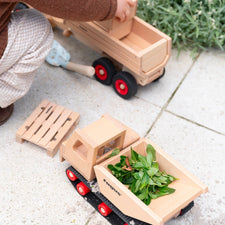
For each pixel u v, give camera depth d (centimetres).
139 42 146
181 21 166
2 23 115
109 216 120
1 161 129
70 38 166
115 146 120
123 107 146
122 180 117
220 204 125
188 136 140
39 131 133
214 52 167
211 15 167
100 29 139
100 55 161
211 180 129
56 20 152
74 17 115
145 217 106
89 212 121
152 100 149
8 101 126
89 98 147
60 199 122
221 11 162
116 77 145
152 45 137
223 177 131
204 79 157
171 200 112
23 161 129
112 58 148
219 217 122
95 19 119
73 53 161
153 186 114
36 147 133
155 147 119
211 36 162
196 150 136
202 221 121
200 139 139
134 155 117
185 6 160
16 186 124
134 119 143
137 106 146
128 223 110
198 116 145
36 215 119
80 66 148
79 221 119
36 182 125
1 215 119
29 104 143
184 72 158
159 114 145
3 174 126
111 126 117
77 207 121
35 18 122
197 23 161
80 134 112
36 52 122
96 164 115
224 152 137
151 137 138
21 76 123
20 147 132
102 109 145
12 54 118
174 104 148
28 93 146
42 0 110
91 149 111
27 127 133
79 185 121
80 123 140
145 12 165
